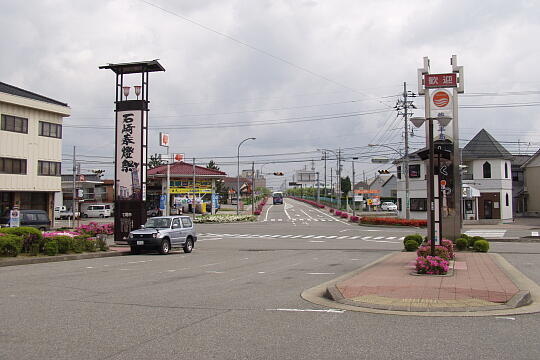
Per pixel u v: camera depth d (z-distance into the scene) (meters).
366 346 6.37
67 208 73.38
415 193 54.34
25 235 19.05
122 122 26.36
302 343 6.52
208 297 10.30
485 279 11.84
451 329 7.32
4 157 38.06
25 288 11.42
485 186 51.91
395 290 10.30
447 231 21.80
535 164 58.97
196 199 68.44
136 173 26.14
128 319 8.00
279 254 22.50
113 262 18.58
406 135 43.56
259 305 9.36
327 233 38.66
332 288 10.56
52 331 7.13
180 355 5.95
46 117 41.84
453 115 22.00
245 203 106.06
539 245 26.17
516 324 7.62
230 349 6.22
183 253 23.42
